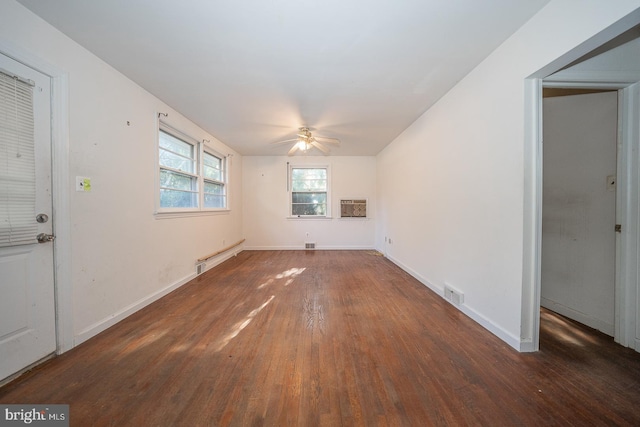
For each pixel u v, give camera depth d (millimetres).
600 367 1589
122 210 2326
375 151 5613
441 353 1755
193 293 3012
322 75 2365
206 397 1351
